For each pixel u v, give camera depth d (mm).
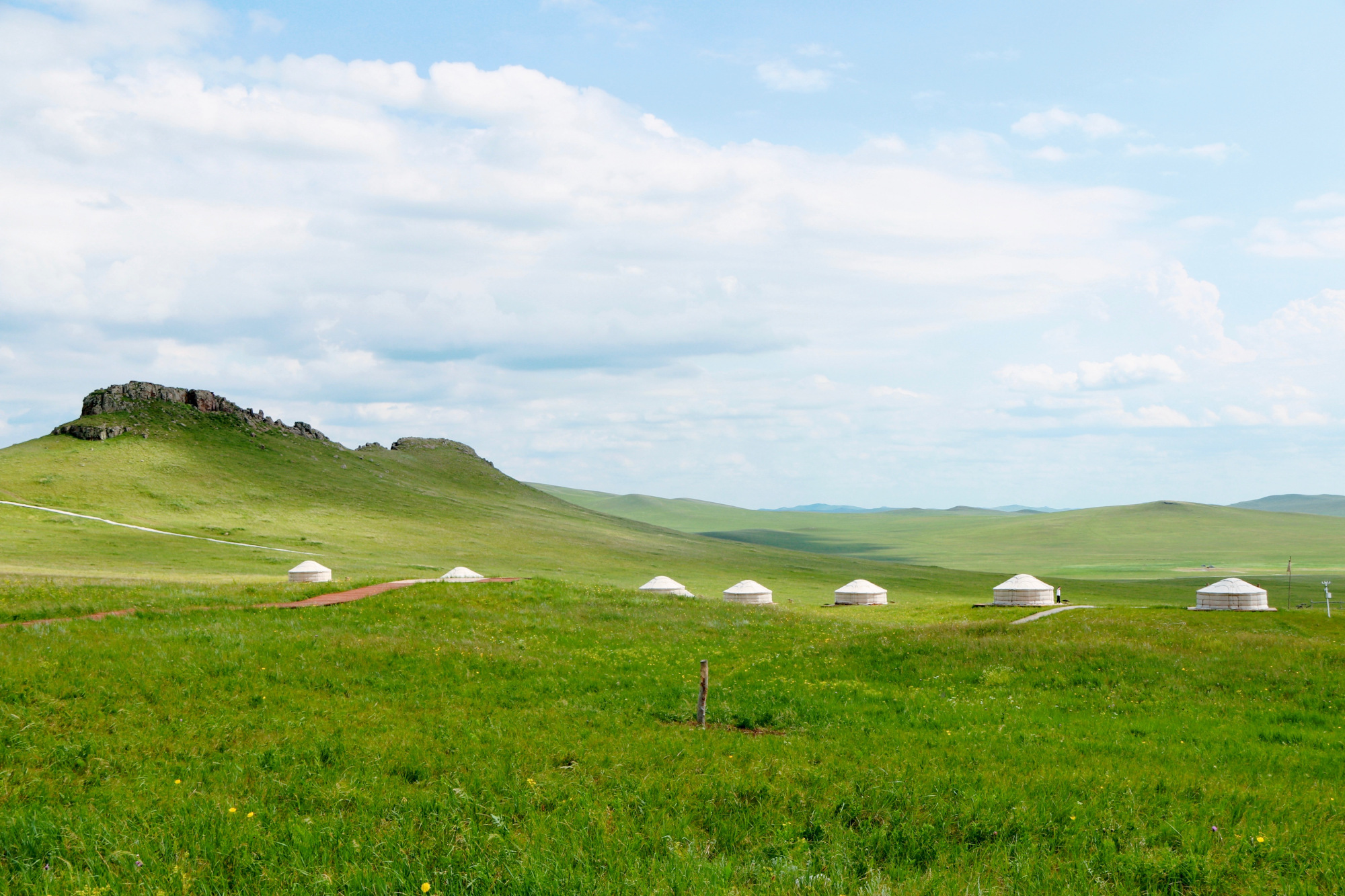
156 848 11508
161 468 186125
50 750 16078
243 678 23656
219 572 106000
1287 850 12148
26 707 18656
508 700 24484
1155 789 15555
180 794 14047
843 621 58969
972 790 14914
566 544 194375
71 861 11062
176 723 18766
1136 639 38312
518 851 11352
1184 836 12688
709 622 48625
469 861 11055
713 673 31797
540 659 32125
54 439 193375
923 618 75312
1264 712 25375
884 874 11219
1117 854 11930
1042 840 12594
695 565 184375
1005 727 22625
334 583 51219
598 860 11172
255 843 11680
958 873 11180
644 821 13164
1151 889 10914
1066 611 65375
